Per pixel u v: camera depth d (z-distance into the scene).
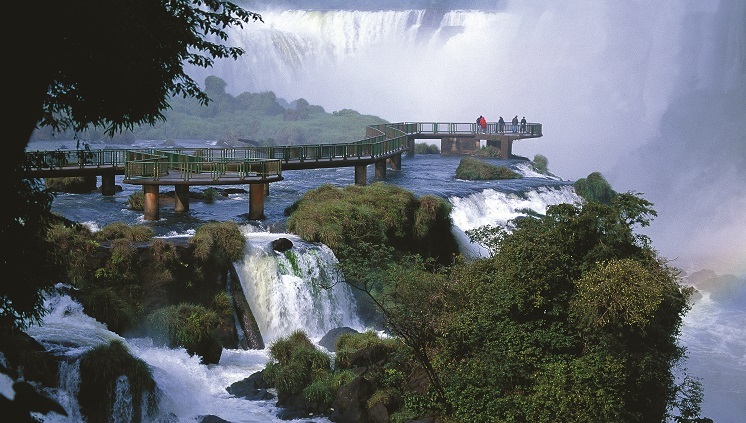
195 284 31.33
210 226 33.03
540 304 24.59
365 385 25.59
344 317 35.06
